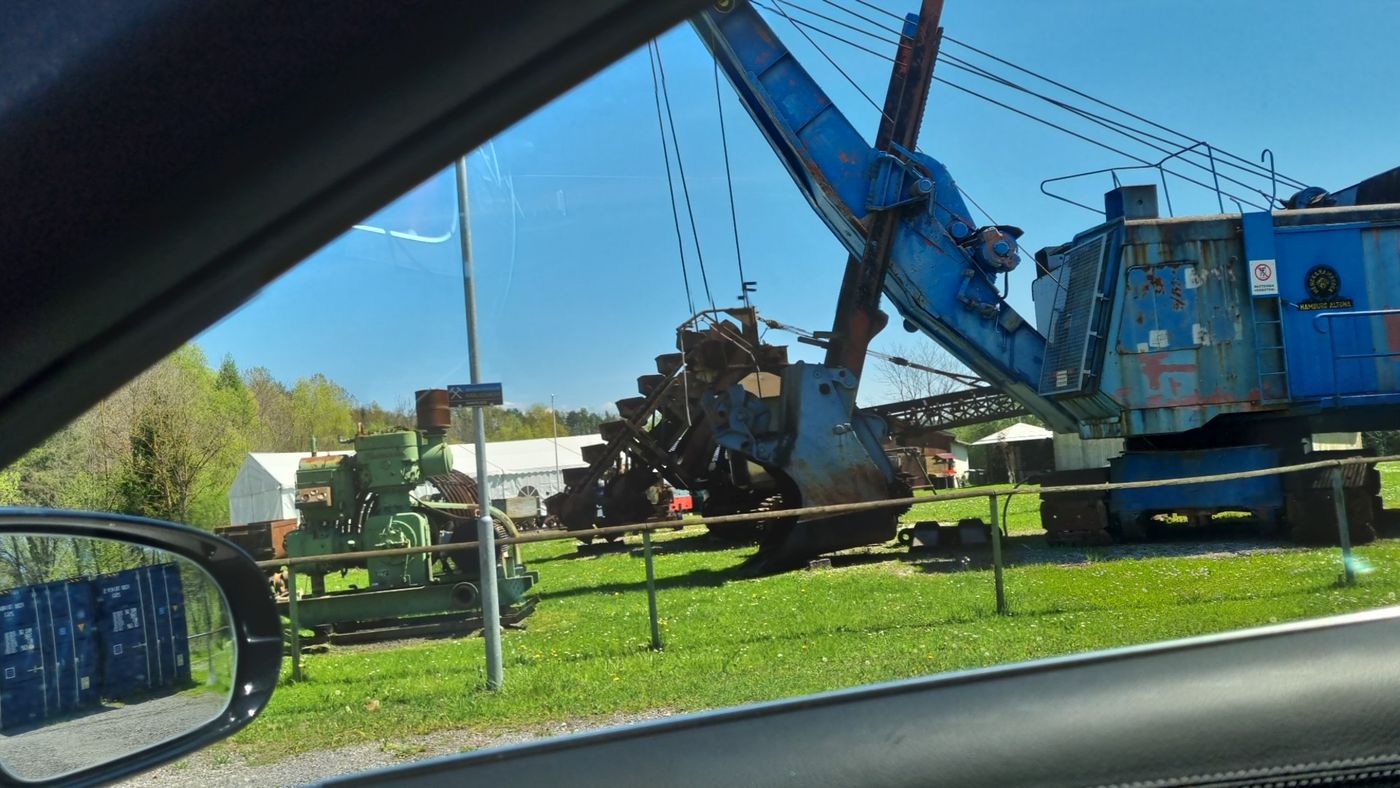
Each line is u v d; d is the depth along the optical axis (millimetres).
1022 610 9781
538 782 2324
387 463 13516
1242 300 14680
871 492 15188
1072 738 2209
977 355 15977
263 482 22047
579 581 16844
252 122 1819
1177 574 11523
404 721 7320
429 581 13023
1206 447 15727
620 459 25578
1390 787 2088
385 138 1967
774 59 15789
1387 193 15234
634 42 2061
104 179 1778
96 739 2430
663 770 2287
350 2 1790
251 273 2033
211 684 2502
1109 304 14719
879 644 8719
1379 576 10258
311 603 12898
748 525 22906
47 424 2035
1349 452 15016
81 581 2426
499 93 2021
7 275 1796
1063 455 31422
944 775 2203
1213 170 14844
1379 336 14398
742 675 7910
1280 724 2164
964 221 15797
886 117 15805
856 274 16359
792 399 15305
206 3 1738
